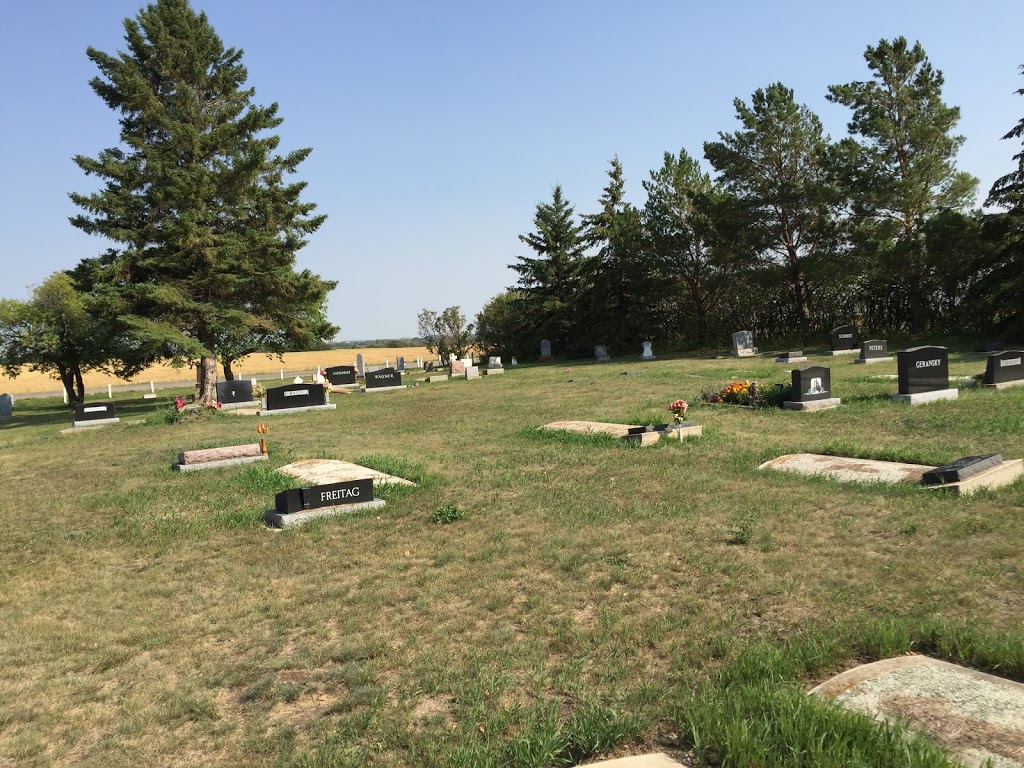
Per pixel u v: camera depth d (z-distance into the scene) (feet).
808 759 10.62
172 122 90.02
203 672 16.31
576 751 11.91
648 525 25.29
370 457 42.98
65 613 20.98
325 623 18.70
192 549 27.02
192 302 91.04
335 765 11.83
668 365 111.45
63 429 82.53
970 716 11.45
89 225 89.97
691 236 143.13
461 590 20.29
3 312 118.62
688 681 13.91
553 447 43.78
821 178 122.62
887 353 93.45
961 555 19.95
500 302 196.95
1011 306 100.01
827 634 15.46
